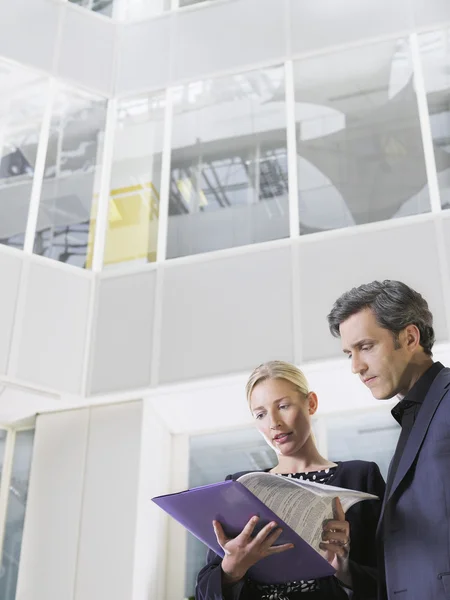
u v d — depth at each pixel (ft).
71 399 25.44
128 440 24.91
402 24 28.68
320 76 28.86
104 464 24.79
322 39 29.48
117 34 32.09
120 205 28.40
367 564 9.78
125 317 26.25
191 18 31.71
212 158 28.55
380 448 23.54
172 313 25.82
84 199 28.37
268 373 11.87
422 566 7.75
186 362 24.85
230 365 24.31
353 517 10.09
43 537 24.11
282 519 8.70
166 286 26.37
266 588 9.61
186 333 25.34
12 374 24.59
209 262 26.37
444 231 24.21
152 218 27.91
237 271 25.88
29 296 25.94
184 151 29.01
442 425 8.16
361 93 28.02
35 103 29.45
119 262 27.37
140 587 22.95
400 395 9.24
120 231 27.91
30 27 30.48
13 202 27.45
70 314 26.30
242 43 30.48
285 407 11.60
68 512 24.32
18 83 29.60
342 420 24.36
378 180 26.07
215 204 27.55
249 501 8.58
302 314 24.41
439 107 26.71
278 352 24.00
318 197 26.45
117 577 22.99
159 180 28.60
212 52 30.68
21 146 28.58
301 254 25.45
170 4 32.40
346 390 23.84
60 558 23.68
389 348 9.00
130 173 29.01
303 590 9.63
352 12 29.60
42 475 25.11
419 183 25.53
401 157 26.21
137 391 24.95
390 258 24.35
